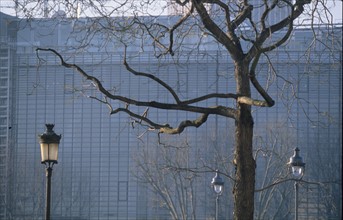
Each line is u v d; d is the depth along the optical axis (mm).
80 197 158750
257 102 32406
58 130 161375
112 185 158375
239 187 33312
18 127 161125
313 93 138500
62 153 160625
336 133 137750
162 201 149500
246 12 33969
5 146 159375
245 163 33312
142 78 153625
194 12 35344
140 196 156250
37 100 161125
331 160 136125
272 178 126250
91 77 33875
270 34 33438
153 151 139625
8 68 160625
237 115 33219
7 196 153750
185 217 131375
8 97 161375
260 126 132875
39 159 157500
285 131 131250
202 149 141875
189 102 33469
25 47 159750
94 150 159875
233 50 33594
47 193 42406
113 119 159375
